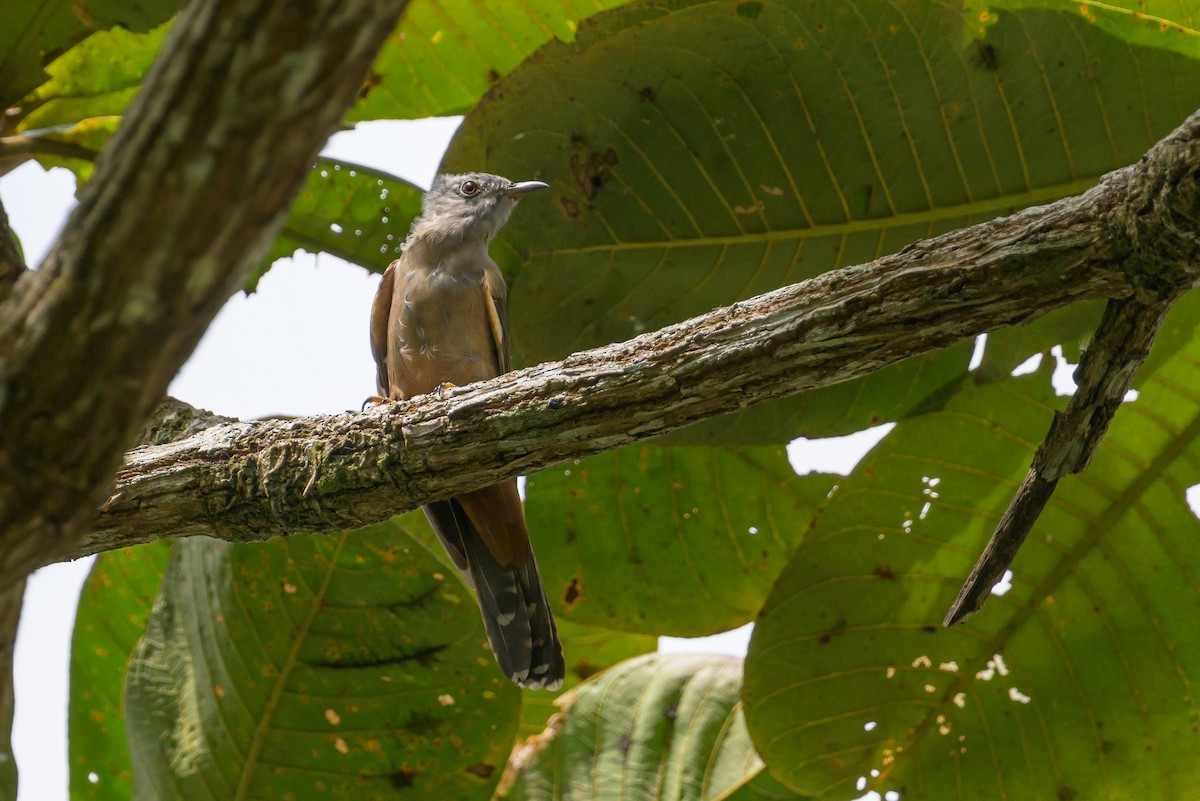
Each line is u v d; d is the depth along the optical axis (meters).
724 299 8.77
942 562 8.77
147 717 8.53
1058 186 8.13
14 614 4.12
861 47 7.77
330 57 3.16
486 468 6.75
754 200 8.41
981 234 5.74
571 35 9.27
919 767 8.98
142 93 3.26
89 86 8.83
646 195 8.49
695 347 6.18
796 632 8.85
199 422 8.42
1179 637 8.55
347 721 8.48
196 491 6.96
